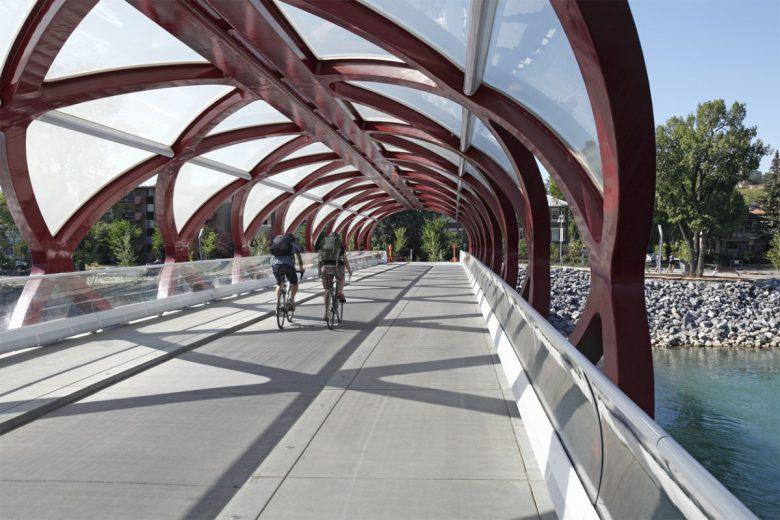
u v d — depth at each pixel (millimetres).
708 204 53375
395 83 9328
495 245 22094
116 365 7293
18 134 9594
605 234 4496
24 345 8383
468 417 5262
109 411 5617
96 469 4188
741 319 34406
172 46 9203
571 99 5992
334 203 33281
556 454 3568
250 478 3951
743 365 23703
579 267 56688
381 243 76062
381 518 3361
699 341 29891
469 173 17672
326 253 10633
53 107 9477
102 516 3457
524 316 5684
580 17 3270
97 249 53312
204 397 6086
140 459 4375
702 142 52875
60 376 6727
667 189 54656
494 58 6438
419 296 16797
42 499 3693
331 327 10680
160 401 5949
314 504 3549
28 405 5535
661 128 55500
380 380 6656
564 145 7082
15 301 8469
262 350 8617
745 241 79938
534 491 3691
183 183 16750
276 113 13820
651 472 1990
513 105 7578
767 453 12703
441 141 12547
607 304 4547
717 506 1405
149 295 12250
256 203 23359
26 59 7941
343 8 7180
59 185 12281
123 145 12727
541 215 9734
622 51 3396
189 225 18594
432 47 7488
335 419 5223
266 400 5961
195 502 3645
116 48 8969
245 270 18266
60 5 6832
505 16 5258
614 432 2480
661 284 42156
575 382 3408
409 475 3975
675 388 19266
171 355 8156
